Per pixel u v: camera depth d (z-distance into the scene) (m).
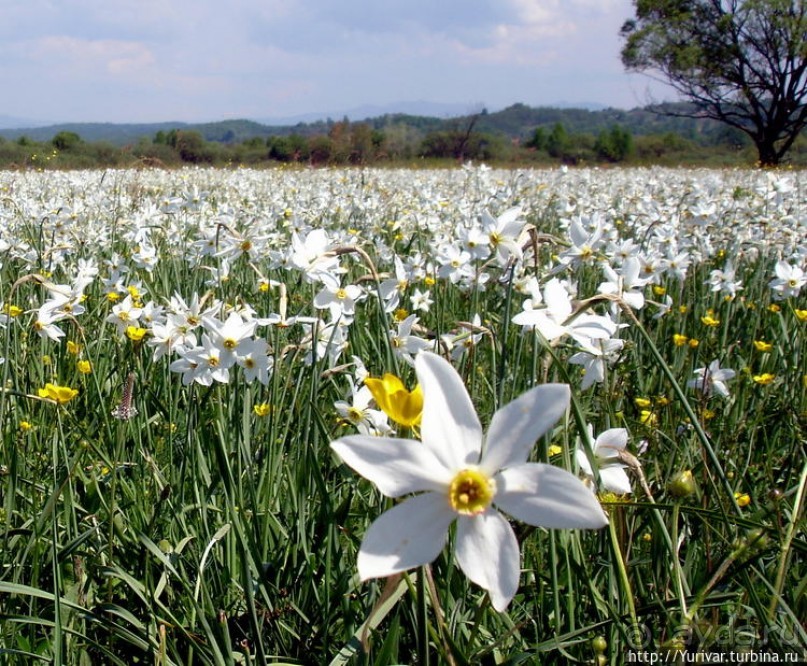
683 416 0.61
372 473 0.22
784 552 0.30
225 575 0.42
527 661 0.35
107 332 0.77
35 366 0.70
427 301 0.79
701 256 1.08
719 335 0.89
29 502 0.50
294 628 0.39
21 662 0.37
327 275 0.50
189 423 0.46
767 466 0.52
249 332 0.45
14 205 1.29
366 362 0.67
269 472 0.47
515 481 0.21
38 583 0.40
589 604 0.38
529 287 0.36
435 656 0.34
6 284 0.92
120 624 0.40
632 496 0.41
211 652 0.36
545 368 0.32
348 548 0.42
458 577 0.37
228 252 0.79
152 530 0.41
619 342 0.40
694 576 0.39
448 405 0.22
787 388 0.71
